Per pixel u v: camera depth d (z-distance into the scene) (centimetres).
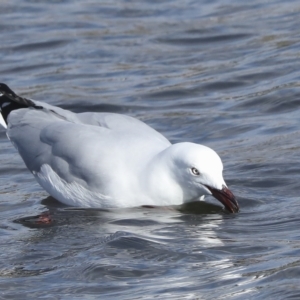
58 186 1298
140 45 2203
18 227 1185
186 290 909
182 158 1215
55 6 2581
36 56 2158
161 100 1809
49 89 1903
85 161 1265
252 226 1138
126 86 1905
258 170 1358
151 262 1005
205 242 1073
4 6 2580
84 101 1805
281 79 1855
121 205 1262
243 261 990
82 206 1286
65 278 967
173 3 2562
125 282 945
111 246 1064
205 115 1680
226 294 887
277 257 991
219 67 1991
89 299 901
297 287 884
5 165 1480
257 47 2114
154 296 897
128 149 1270
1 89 1434
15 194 1351
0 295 923
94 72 2017
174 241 1082
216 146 1507
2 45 2244
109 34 2298
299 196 1247
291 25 2258
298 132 1523
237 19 2361
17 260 1039
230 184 1312
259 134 1543
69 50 2189
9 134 1398
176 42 2219
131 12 2494
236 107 1722
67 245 1091
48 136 1328
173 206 1255
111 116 1355
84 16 2467
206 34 2253
